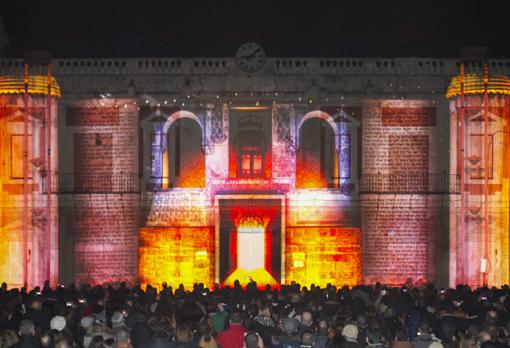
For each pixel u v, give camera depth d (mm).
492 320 18750
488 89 40500
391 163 42469
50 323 19047
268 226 42156
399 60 42500
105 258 42094
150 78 42438
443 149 42375
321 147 42438
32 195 40750
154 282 42094
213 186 42156
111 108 42406
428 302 23875
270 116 42344
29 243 40625
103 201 42031
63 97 42219
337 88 42375
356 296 25281
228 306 23125
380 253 42219
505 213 40969
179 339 17016
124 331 16250
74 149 42312
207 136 42188
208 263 42156
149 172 42406
